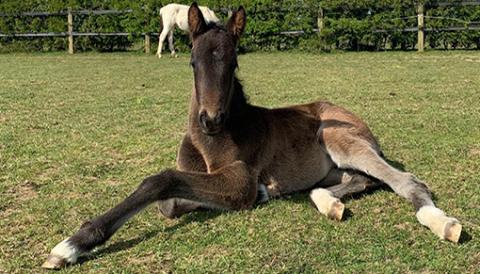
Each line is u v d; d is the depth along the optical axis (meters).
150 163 5.92
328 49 20.27
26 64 17.16
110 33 21.27
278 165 4.79
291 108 5.15
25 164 5.83
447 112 8.36
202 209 4.43
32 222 4.25
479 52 18.55
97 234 3.62
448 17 19.58
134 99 10.27
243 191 4.28
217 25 4.39
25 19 21.50
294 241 3.79
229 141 4.44
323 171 5.05
